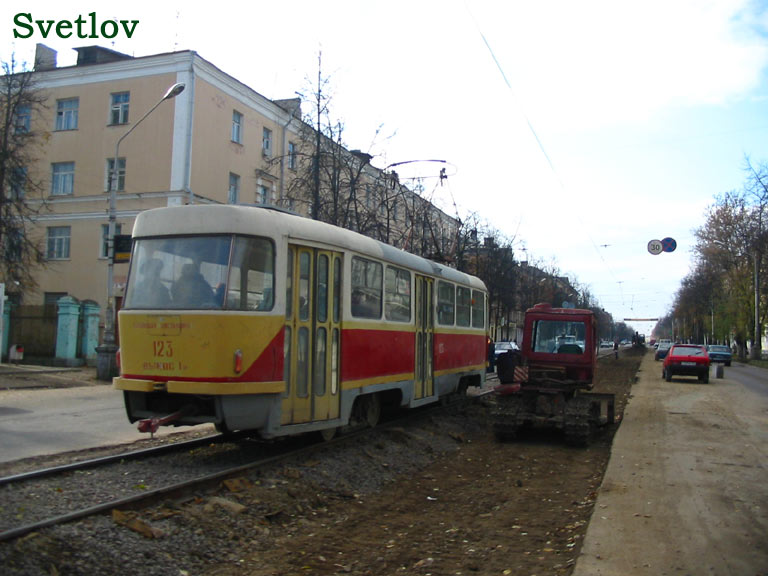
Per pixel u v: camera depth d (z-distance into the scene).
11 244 26.56
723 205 54.31
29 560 4.86
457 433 13.30
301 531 6.73
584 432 12.19
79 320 25.61
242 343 8.26
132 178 29.06
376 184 25.11
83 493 6.94
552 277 61.41
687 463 9.94
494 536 6.69
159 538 5.77
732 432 13.17
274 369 8.55
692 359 28.45
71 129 30.39
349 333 10.20
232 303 8.30
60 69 30.42
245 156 31.89
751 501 7.70
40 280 30.53
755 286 51.59
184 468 8.42
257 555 5.97
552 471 10.21
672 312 114.25
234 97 31.14
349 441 10.48
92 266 29.78
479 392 21.75
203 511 6.51
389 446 10.76
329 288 9.79
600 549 5.89
